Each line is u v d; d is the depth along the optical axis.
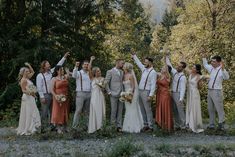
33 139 11.38
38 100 16.84
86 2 22.19
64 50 21.52
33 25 21.44
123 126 12.53
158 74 12.79
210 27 28.91
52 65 20.83
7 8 21.69
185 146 9.92
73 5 21.95
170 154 9.20
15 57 21.14
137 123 12.49
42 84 12.46
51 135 11.45
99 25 22.83
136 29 31.03
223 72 12.88
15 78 21.28
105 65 22.03
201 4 29.20
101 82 12.02
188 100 12.98
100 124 11.86
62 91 11.91
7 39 20.92
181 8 30.36
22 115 12.13
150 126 12.73
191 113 12.84
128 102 12.46
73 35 22.23
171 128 12.33
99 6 22.56
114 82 12.51
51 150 9.59
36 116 12.12
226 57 27.95
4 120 17.58
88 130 11.82
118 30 26.73
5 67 21.02
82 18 22.41
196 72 13.12
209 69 13.12
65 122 11.95
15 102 19.03
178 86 12.96
